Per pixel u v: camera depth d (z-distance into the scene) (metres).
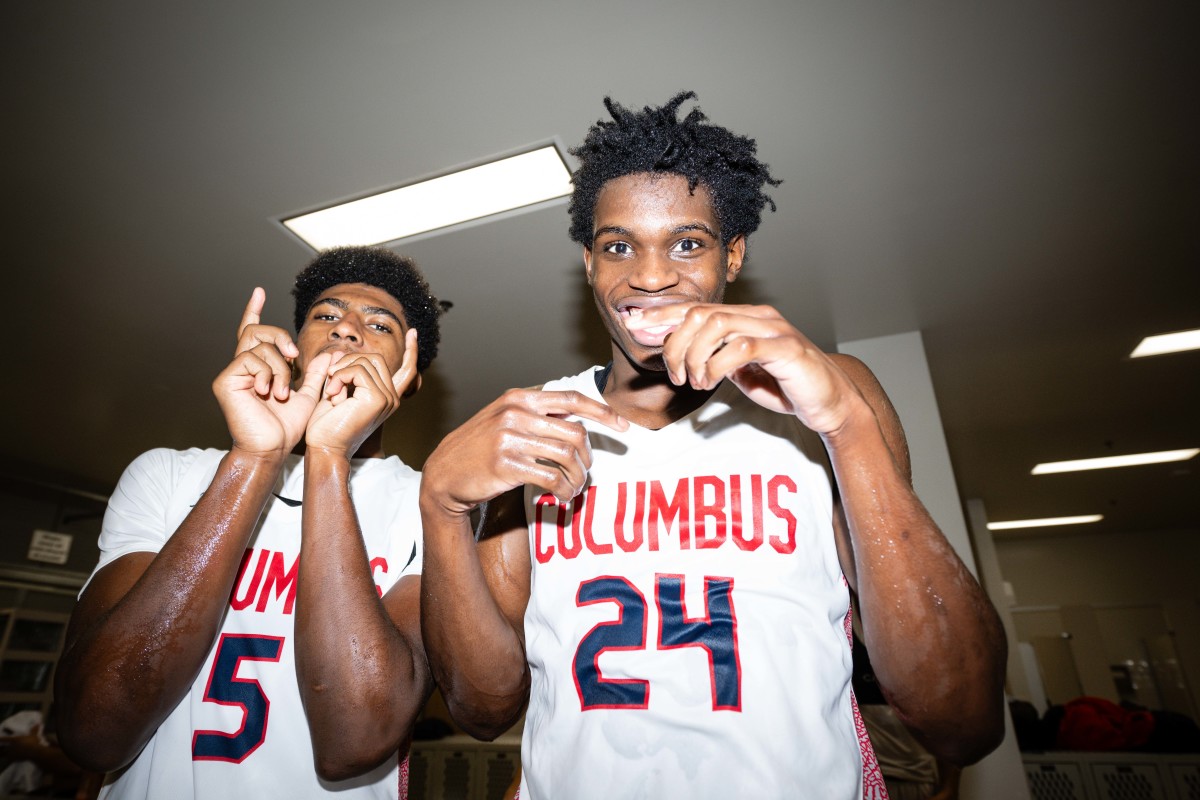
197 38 1.76
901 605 0.67
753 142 1.02
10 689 4.84
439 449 0.78
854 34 1.75
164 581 0.86
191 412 4.27
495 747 3.97
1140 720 3.66
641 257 0.85
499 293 3.03
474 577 0.81
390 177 2.27
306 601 0.89
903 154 2.19
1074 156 2.21
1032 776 3.57
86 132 2.08
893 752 2.13
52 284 2.92
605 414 0.71
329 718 0.85
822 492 0.82
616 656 0.74
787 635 0.73
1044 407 4.55
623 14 1.69
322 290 1.42
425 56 1.81
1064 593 8.82
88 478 5.56
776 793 0.64
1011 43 1.79
